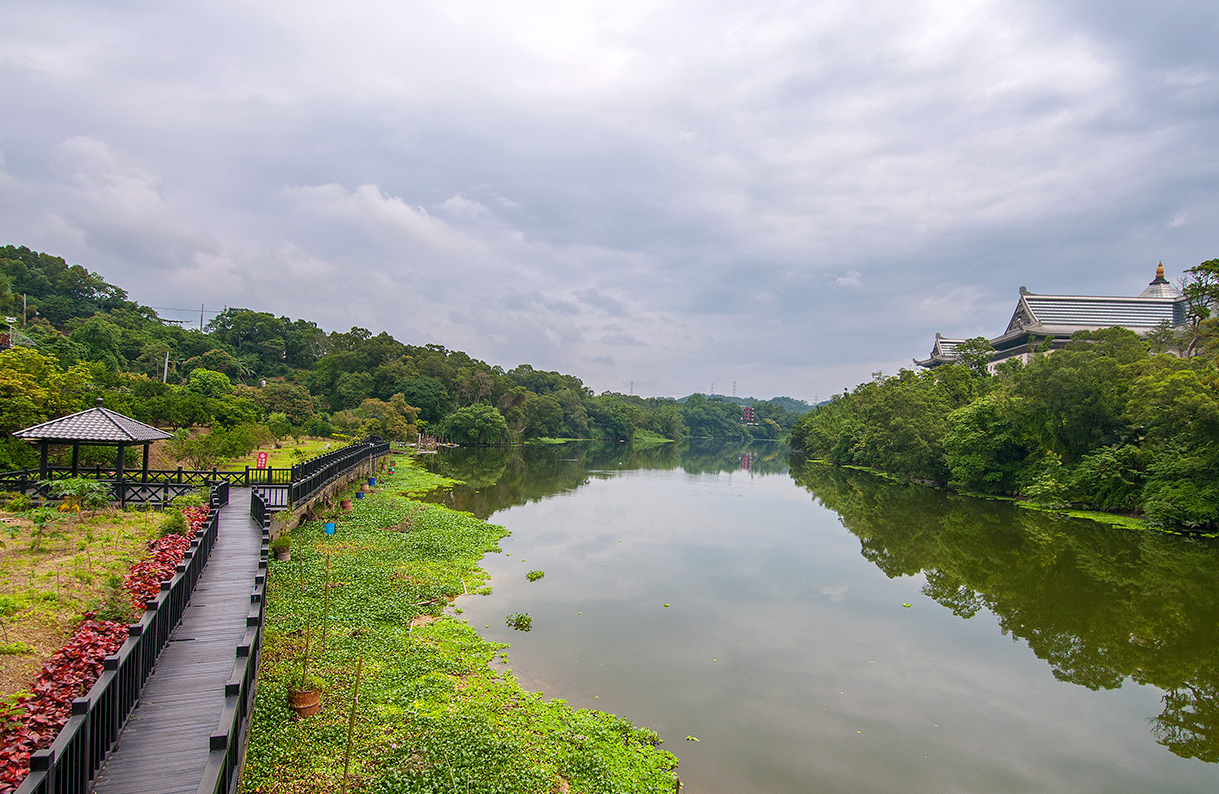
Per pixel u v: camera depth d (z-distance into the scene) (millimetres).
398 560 24078
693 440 186125
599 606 21719
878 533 37188
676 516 40906
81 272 97688
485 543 28922
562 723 13273
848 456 89688
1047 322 76062
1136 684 17641
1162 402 37906
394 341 114375
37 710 9203
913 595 25234
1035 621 22438
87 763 7195
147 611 10609
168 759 8328
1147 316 75938
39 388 26984
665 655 18062
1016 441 49812
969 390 68562
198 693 10125
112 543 17844
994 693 16922
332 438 70000
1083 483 43625
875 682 17281
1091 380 44000
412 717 12406
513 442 114000
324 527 27688
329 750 10984
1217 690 17328
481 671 15500
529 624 19297
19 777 7590
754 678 17031
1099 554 31984
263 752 10594
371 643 15922
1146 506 37781
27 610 12672
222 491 24688
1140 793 12695
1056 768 13492
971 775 13086
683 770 12539
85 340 63469
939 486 60875
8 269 90938
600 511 41344
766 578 26781
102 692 7938
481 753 11398
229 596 14695
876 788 12430
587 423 146375
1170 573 28609
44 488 22609
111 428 22500
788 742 13914
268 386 73000
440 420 101500
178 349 88438
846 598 24562
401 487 46281
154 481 25500
